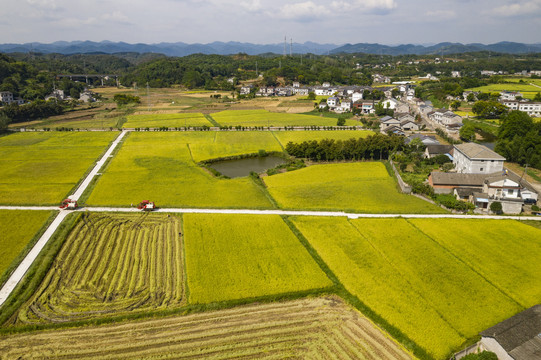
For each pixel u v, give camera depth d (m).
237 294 46.00
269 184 88.00
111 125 158.88
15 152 113.69
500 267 51.22
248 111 192.75
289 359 37.12
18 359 37.22
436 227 62.88
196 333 40.53
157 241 59.97
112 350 38.28
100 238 61.06
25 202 73.75
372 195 79.12
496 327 37.97
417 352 37.03
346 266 51.75
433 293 45.78
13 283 48.94
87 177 90.38
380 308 43.25
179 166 100.44
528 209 72.19
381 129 147.88
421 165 101.50
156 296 46.53
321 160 110.62
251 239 59.25
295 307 44.47
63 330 41.28
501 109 167.12
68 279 50.41
